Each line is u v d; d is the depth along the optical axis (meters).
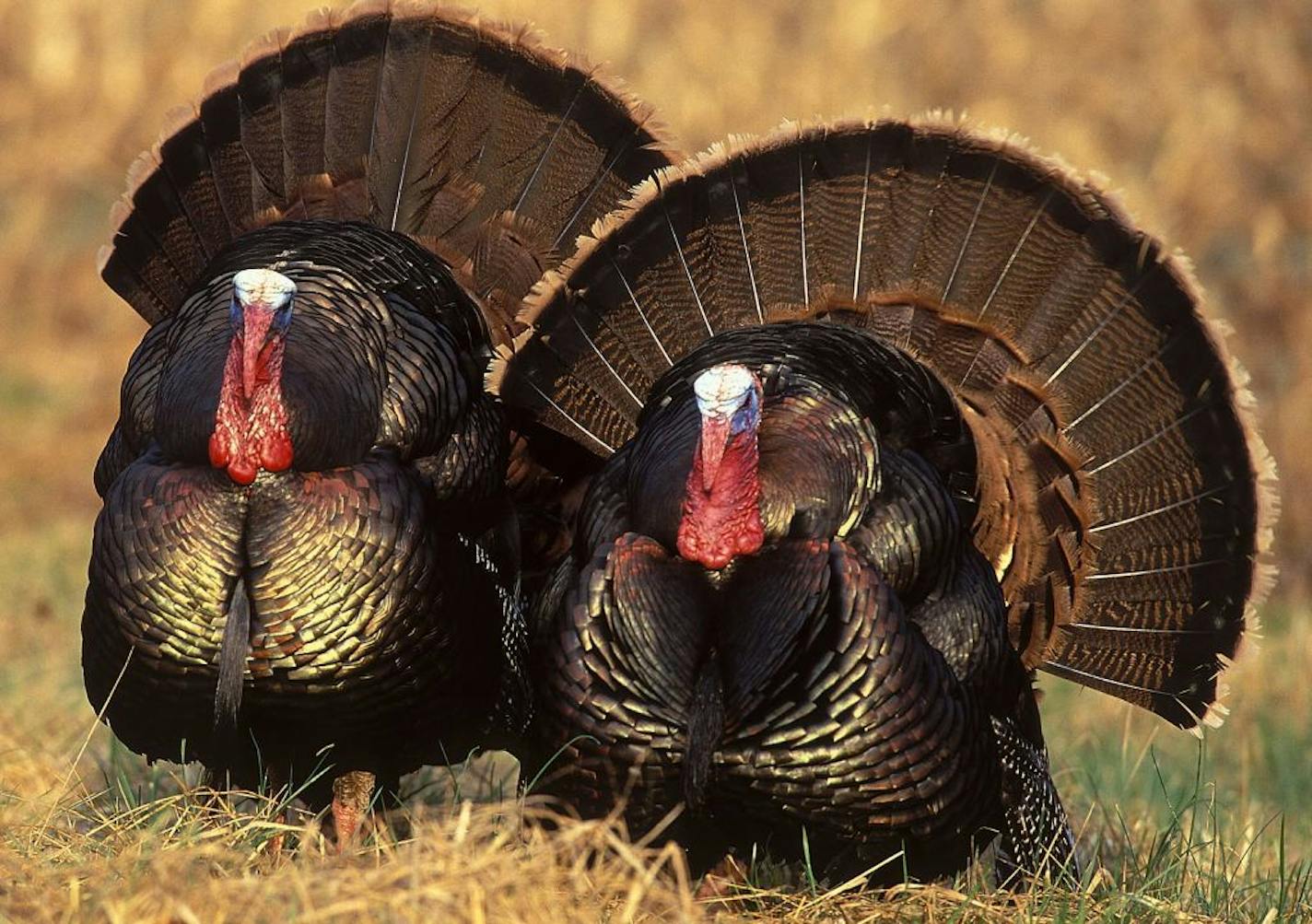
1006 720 16.61
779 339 16.70
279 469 15.98
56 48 59.19
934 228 17.86
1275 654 29.89
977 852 16.06
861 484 15.78
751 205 17.81
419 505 16.84
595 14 56.56
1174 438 17.53
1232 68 55.75
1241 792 22.73
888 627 15.03
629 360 17.94
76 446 45.03
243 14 59.28
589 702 15.25
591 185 19.75
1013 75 55.59
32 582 32.53
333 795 18.05
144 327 51.56
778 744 14.98
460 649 17.12
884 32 57.62
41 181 56.12
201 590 15.95
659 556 15.48
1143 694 17.80
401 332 17.55
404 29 19.78
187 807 15.91
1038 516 17.88
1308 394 42.31
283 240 17.78
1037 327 17.77
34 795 17.39
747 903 16.56
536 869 14.10
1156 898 16.66
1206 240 49.44
